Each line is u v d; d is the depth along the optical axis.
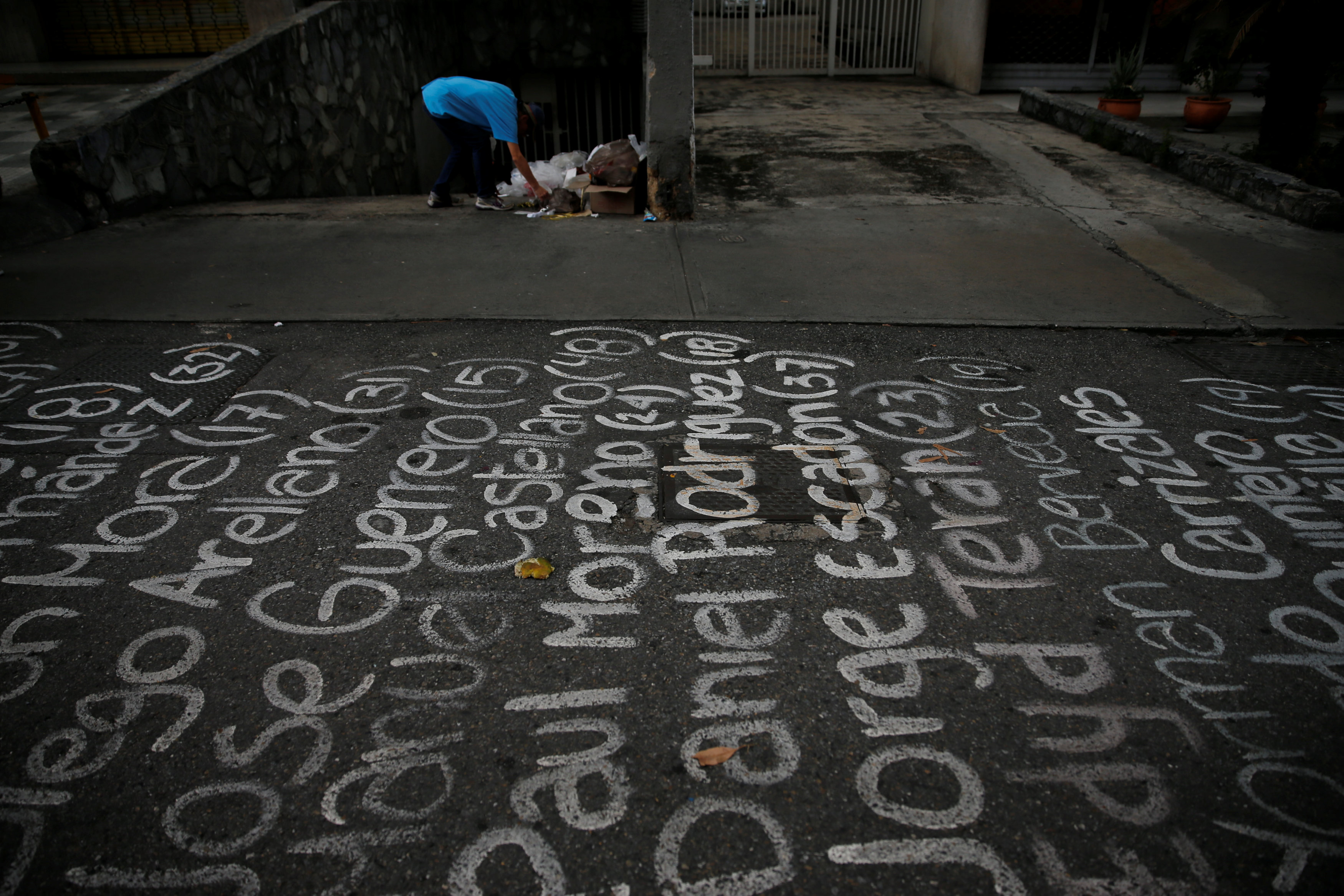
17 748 2.09
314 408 3.79
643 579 2.73
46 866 1.81
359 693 2.27
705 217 6.66
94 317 4.66
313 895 1.76
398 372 4.14
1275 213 6.73
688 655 2.42
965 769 2.07
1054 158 8.40
